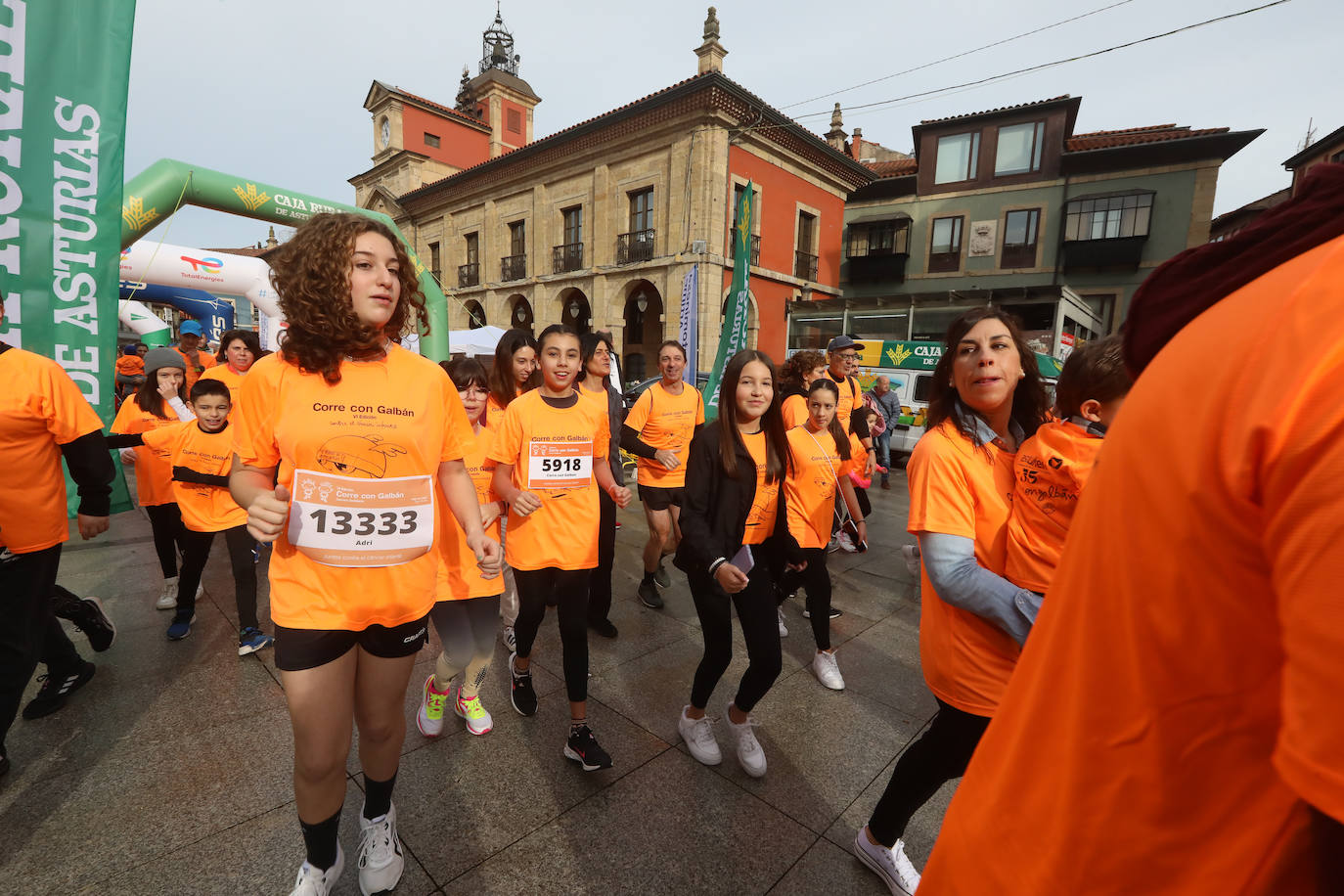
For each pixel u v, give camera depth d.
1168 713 0.48
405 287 1.58
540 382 3.60
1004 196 20.08
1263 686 0.44
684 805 2.17
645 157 16.97
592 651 3.38
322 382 1.49
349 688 1.57
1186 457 0.44
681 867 1.90
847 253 22.45
